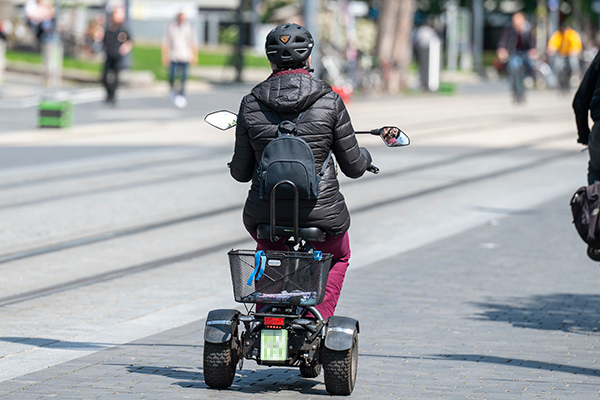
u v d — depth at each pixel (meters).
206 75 98.38
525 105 76.75
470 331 17.64
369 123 58.59
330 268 14.05
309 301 13.22
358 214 30.53
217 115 13.95
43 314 18.69
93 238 26.31
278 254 13.23
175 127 55.69
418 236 27.06
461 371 15.18
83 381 14.35
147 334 17.38
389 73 87.88
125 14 88.25
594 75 18.52
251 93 13.77
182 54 68.44
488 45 171.12
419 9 150.50
